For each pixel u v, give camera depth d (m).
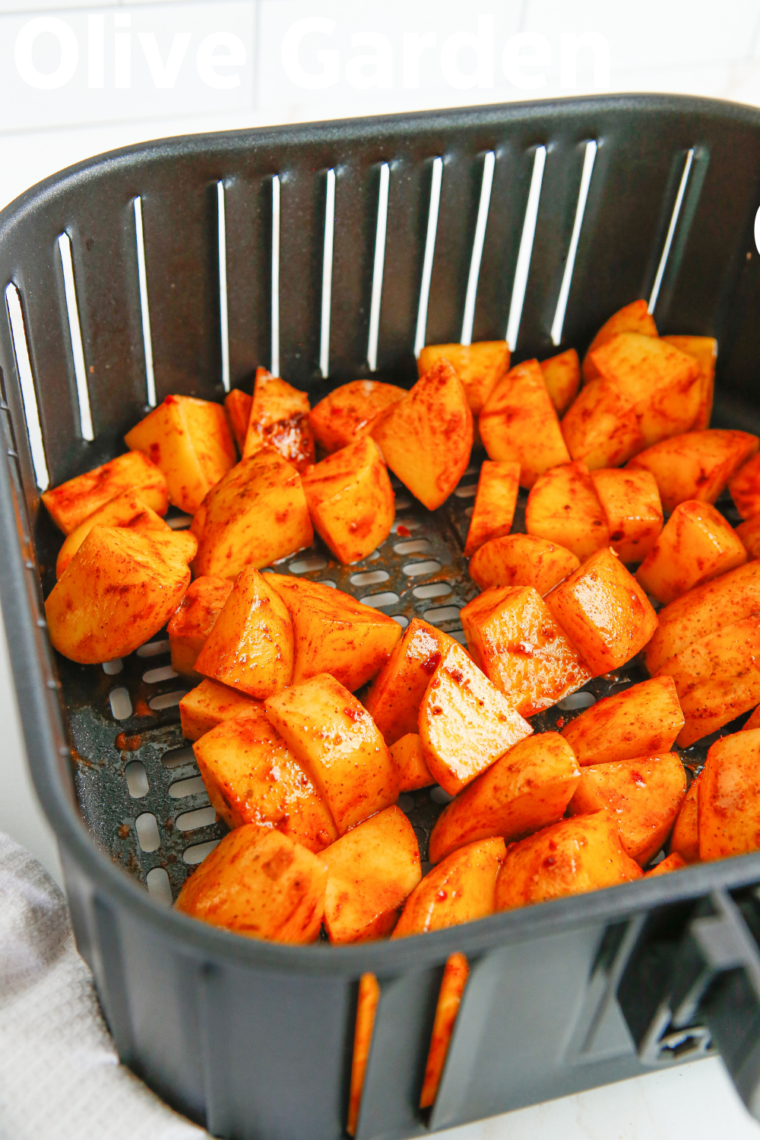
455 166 0.38
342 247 0.39
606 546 0.37
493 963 0.25
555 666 0.34
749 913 0.26
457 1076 0.27
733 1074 0.25
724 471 0.38
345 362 0.41
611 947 0.26
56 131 0.44
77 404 0.37
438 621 0.36
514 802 0.30
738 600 0.34
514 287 0.41
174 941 0.24
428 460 0.38
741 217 0.39
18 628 0.27
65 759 0.28
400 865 0.30
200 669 0.33
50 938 0.30
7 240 0.33
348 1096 0.27
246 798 0.30
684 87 0.51
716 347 0.41
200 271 0.38
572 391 0.41
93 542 0.33
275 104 0.46
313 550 0.37
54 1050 0.28
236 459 0.39
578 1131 0.29
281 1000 0.24
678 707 0.32
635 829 0.31
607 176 0.39
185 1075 0.27
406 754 0.32
